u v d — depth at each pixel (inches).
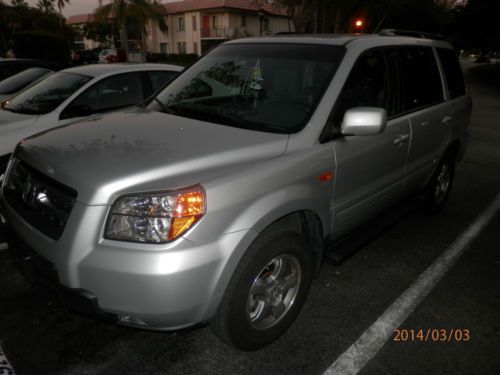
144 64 231.9
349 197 118.6
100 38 2267.5
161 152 88.8
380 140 124.8
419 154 152.6
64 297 83.1
